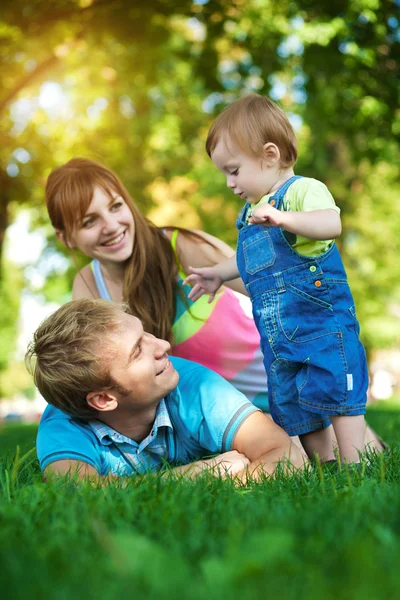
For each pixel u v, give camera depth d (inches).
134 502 74.2
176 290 151.1
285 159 125.3
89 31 340.2
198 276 142.7
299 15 363.9
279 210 117.8
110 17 336.8
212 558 49.6
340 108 390.9
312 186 118.4
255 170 124.7
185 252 152.0
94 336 105.3
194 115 520.4
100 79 448.1
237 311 149.4
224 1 346.3
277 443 108.0
